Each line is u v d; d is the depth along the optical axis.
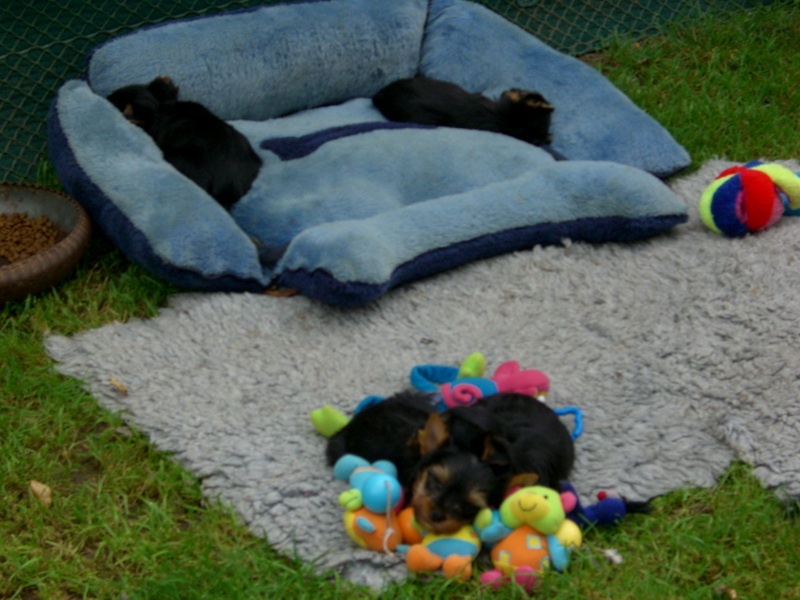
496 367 3.13
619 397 3.08
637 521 2.91
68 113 3.39
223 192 3.35
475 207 3.30
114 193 3.28
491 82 3.71
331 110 3.67
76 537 2.91
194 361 3.14
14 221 3.36
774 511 2.94
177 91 3.47
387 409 2.93
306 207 3.34
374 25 3.68
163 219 3.24
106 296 3.29
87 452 3.03
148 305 3.26
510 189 3.34
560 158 3.57
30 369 3.15
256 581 2.84
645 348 3.15
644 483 2.95
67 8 3.58
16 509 2.94
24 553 2.89
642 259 3.35
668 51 3.91
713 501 2.95
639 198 3.36
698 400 3.07
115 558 2.89
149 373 3.12
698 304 3.22
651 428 3.03
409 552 2.81
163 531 2.91
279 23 3.61
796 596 2.83
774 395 3.07
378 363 3.14
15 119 3.55
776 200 3.36
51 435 3.04
